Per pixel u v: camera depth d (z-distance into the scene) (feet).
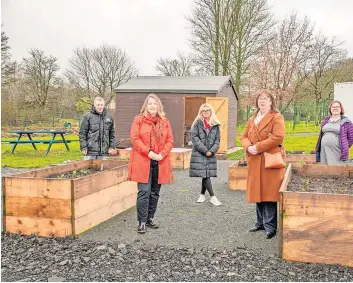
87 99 126.72
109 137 26.45
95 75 128.26
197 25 97.76
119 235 18.28
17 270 14.34
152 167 19.15
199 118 24.26
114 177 21.54
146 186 18.71
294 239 15.11
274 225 18.10
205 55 98.68
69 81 127.24
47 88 123.03
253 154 18.03
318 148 25.94
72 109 126.93
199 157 24.21
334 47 107.65
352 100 73.10
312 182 20.39
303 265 14.78
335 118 24.86
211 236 18.17
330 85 115.44
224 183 31.99
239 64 97.04
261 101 18.45
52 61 122.52
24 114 110.73
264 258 15.44
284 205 15.15
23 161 47.52
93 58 127.65
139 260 15.25
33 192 18.28
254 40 96.32
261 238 17.85
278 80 105.70
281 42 107.04
